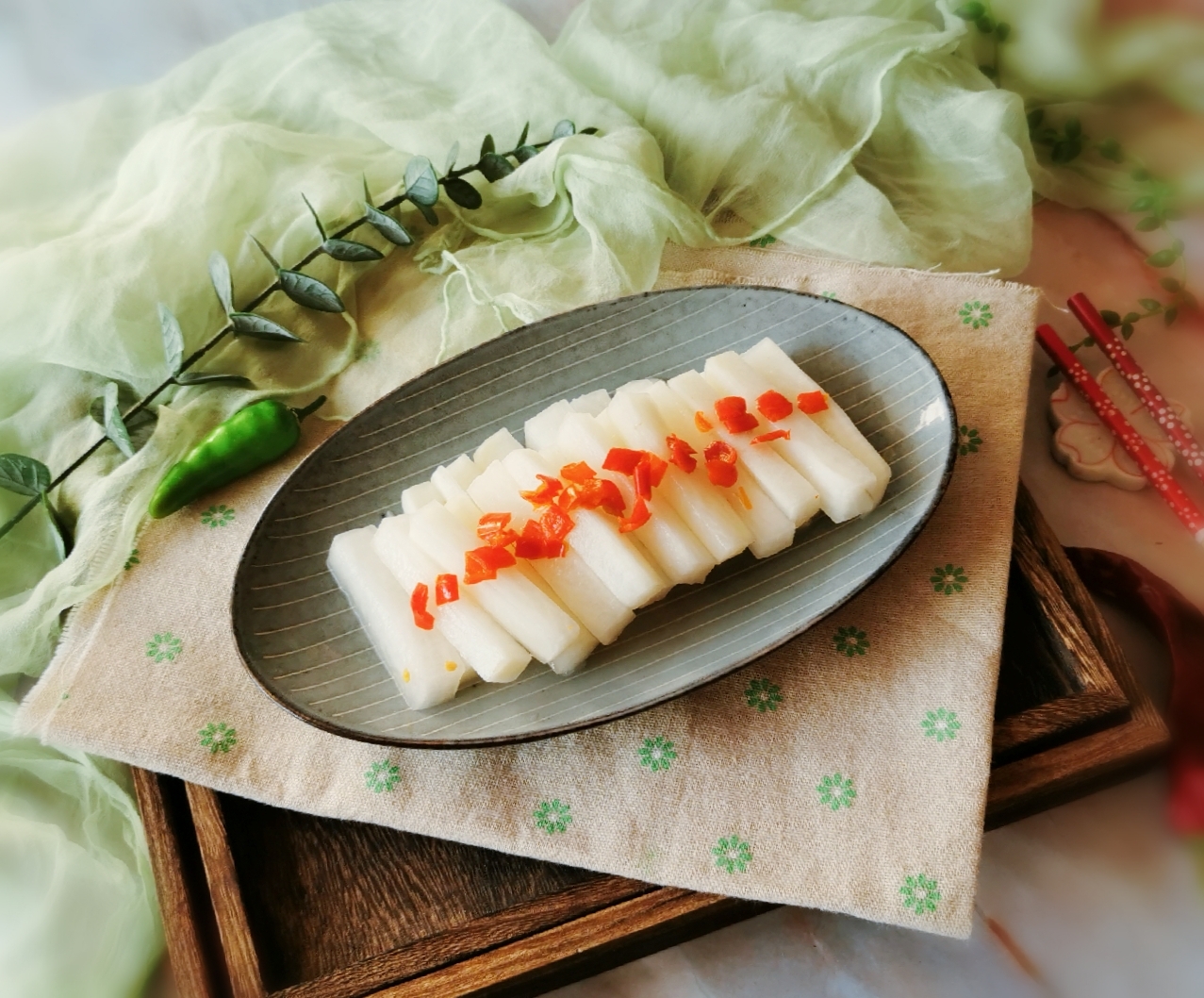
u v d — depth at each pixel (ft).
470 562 1.25
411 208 1.66
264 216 1.60
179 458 1.44
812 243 1.57
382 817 1.20
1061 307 1.58
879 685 1.22
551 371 1.42
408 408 1.38
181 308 1.54
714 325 1.42
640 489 1.27
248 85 1.77
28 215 1.69
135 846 1.31
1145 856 1.26
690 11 1.74
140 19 2.02
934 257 1.56
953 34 1.61
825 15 1.73
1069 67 1.64
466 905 1.19
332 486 1.35
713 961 1.25
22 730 1.28
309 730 1.26
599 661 1.25
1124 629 1.36
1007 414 1.36
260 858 1.22
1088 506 1.44
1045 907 1.25
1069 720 1.19
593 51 1.73
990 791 1.18
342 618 1.30
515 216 1.66
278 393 1.50
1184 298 1.55
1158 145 1.63
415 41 1.80
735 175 1.61
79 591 1.36
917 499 1.25
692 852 1.17
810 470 1.28
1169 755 1.26
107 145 1.77
